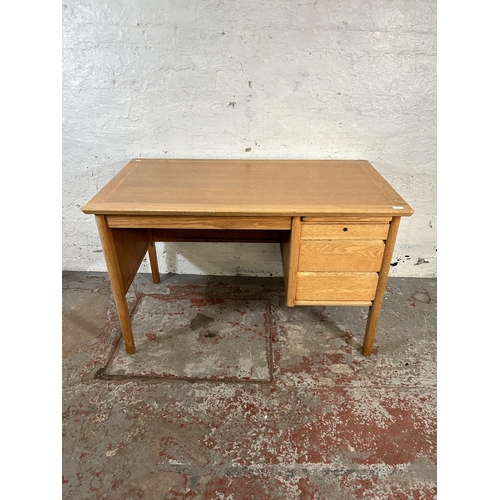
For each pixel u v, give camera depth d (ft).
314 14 5.51
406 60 5.76
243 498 3.94
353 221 4.59
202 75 5.97
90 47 5.81
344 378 5.34
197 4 5.50
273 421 4.72
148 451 4.39
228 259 7.55
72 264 7.79
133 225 4.72
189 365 5.56
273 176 5.62
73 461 4.28
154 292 7.18
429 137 6.30
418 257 7.44
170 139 6.48
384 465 4.24
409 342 6.01
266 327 6.32
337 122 6.25
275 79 5.96
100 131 6.43
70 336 6.12
